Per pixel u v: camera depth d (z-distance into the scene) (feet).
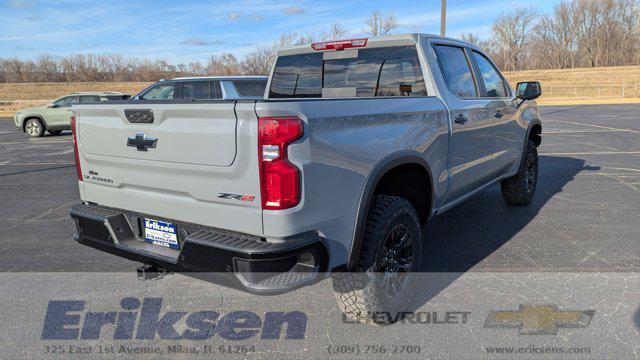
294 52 15.02
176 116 8.73
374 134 9.47
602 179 24.66
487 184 15.64
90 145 10.53
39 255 15.17
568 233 16.17
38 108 57.31
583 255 14.14
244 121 7.91
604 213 18.43
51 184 27.25
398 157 9.98
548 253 14.38
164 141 8.98
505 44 245.65
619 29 241.55
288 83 15.37
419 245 10.90
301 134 7.88
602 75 184.75
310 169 8.05
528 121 18.21
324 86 14.56
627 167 27.86
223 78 36.60
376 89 13.46
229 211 8.38
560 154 33.60
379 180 9.71
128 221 10.28
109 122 9.97
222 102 8.13
